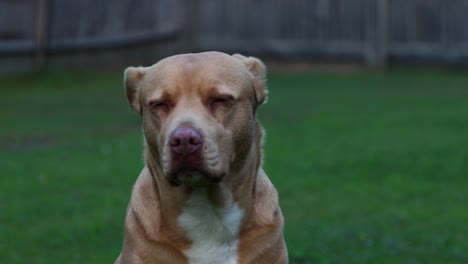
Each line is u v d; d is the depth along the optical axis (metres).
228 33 20.78
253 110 4.84
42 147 11.86
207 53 4.77
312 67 20.64
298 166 10.60
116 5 19.80
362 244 7.51
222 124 4.53
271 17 20.67
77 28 19.42
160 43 20.44
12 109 14.98
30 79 18.22
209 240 4.81
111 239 7.78
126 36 19.92
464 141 11.88
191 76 4.55
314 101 15.78
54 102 15.79
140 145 11.99
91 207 8.83
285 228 8.01
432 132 12.62
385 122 13.49
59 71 19.03
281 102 15.66
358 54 20.41
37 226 8.18
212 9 20.80
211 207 4.74
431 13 20.12
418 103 15.45
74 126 13.45
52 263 7.07
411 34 20.30
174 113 4.48
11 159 11.07
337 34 20.48
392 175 10.16
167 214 4.81
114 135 12.73
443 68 20.23
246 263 4.85
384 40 20.27
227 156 4.52
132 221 4.91
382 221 8.23
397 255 7.18
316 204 8.98
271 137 12.41
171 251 4.82
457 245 7.47
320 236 7.71
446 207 8.81
